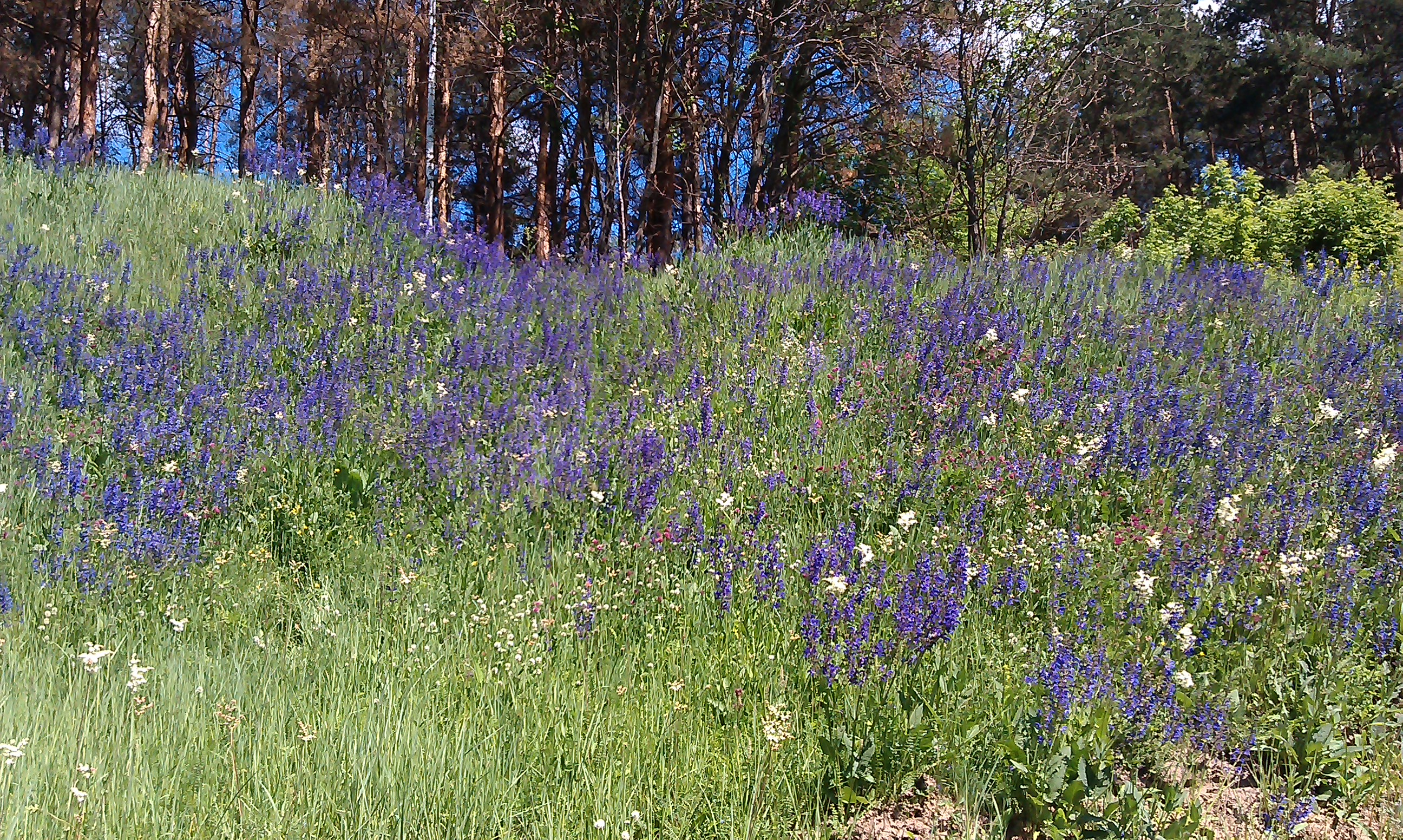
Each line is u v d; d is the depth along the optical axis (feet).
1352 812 13.71
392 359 29.89
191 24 88.17
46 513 20.86
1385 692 15.87
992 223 78.84
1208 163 159.22
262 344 30.01
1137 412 24.22
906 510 21.70
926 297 33.73
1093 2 65.51
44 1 83.66
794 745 14.60
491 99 87.35
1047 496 21.84
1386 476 20.90
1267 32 141.49
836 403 26.55
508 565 20.02
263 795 12.97
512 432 25.03
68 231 36.91
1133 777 13.65
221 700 15.33
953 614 16.06
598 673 16.62
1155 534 19.22
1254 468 22.08
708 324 32.86
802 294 34.12
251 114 95.20
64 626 17.33
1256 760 14.75
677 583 18.89
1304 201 62.80
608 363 30.50
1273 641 16.53
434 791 13.16
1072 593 17.95
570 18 66.13
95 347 28.68
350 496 22.84
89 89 84.79
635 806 13.51
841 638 16.15
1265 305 32.91
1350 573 17.97
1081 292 32.94
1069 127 72.28
